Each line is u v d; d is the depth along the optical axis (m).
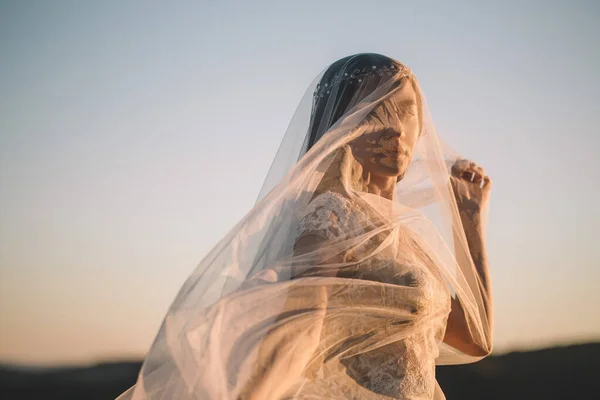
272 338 1.45
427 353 1.81
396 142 2.00
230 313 1.46
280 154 2.07
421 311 1.76
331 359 1.65
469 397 8.58
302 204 1.72
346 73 2.07
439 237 2.11
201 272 1.57
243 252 1.61
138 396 1.45
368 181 2.02
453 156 2.54
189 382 1.38
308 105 2.14
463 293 2.12
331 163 1.86
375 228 1.76
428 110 2.20
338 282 1.64
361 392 1.67
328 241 1.66
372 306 1.68
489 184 2.50
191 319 1.47
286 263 1.61
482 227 2.41
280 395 1.45
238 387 1.38
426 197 2.24
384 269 1.76
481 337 2.21
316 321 1.53
